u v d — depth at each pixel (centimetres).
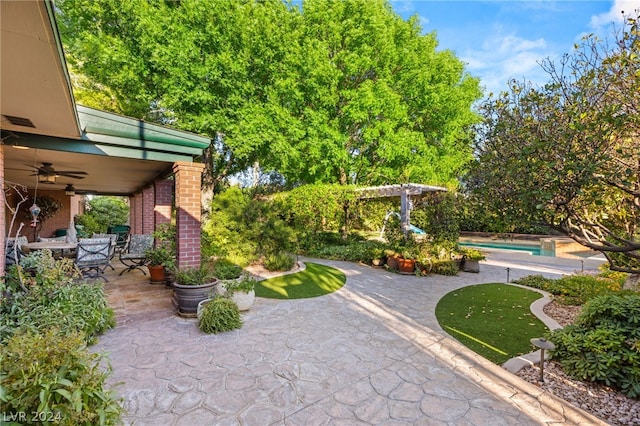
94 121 480
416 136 1269
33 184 999
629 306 335
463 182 432
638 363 289
